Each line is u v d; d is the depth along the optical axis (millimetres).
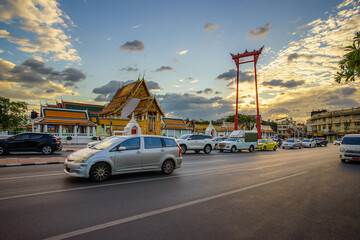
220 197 6043
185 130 60031
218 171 10398
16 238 3508
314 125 85125
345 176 9758
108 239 3537
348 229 4152
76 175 7434
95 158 7645
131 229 3920
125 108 57906
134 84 61438
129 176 8836
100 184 7293
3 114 43938
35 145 16531
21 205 5059
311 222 4445
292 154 22453
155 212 4797
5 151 15703
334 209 5266
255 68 57094
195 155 19609
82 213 4641
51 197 5723
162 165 9234
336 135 73250
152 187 7031
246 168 11531
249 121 97562
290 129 122500
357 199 6141
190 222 4289
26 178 8062
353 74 4863
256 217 4641
